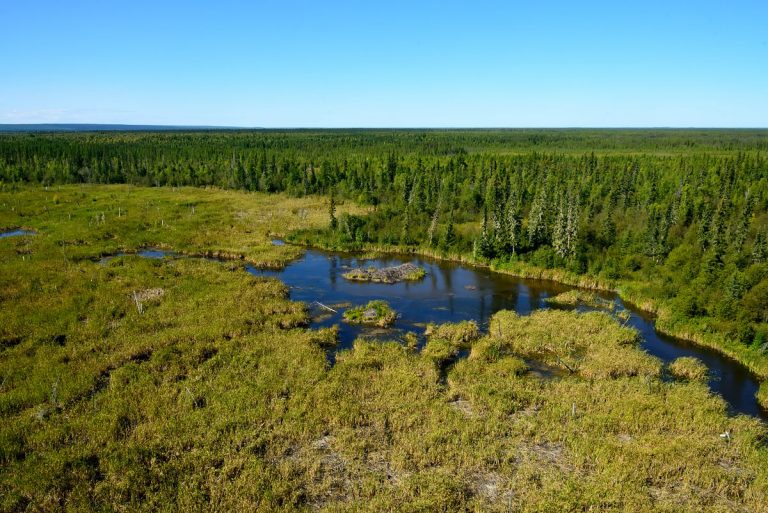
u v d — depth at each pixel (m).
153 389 33.59
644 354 42.22
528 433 30.84
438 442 29.64
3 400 31.27
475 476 27.30
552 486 26.12
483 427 31.31
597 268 66.19
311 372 36.88
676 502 25.69
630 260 66.25
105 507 23.45
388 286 61.62
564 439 30.50
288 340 42.53
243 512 23.80
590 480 26.86
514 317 50.34
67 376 34.69
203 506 23.97
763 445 30.78
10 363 36.28
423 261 75.56
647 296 56.78
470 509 24.88
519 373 39.22
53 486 24.58
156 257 69.19
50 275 56.50
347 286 61.00
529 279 66.56
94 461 26.77
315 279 63.66
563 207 71.56
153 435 28.95
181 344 40.25
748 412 35.06
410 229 86.19
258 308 49.53
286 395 34.16
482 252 74.31
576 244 69.50
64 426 29.14
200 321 45.47
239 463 26.83
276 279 59.91
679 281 57.09
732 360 43.34
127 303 48.97
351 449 28.62
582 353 43.31
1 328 41.84
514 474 27.50
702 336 46.53
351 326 48.34
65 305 47.62
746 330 44.31
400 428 31.05
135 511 23.36
